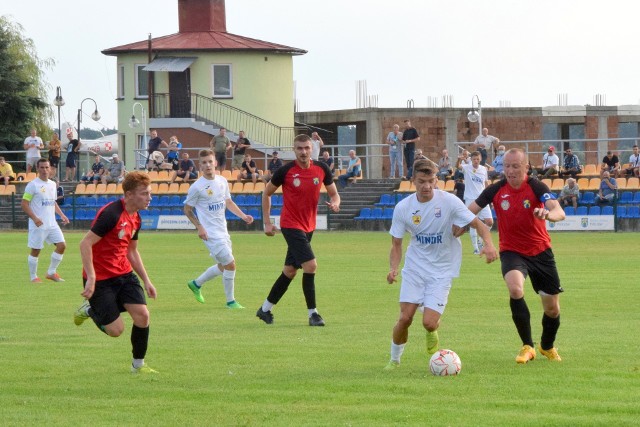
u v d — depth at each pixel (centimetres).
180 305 2333
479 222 1424
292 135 7838
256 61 7706
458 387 1301
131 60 7738
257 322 2016
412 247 1451
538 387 1294
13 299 2467
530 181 1462
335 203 1994
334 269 3234
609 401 1209
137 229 1422
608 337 1731
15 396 1286
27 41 9000
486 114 7844
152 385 1346
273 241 4856
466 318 2019
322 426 1104
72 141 7038
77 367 1491
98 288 1401
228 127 7575
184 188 6297
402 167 6166
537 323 1938
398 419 1131
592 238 4631
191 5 7900
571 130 10238
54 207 2902
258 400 1244
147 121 7575
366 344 1692
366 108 7600
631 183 5497
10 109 8175
